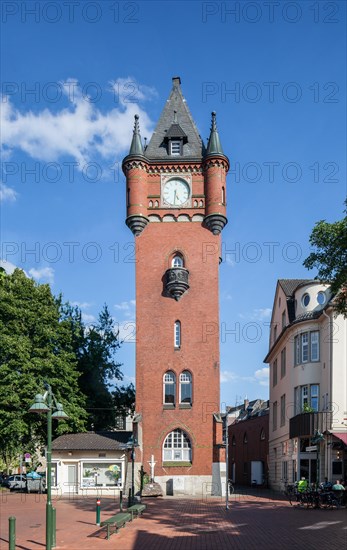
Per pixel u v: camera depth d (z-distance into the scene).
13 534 17.73
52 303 52.22
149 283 47.56
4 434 46.88
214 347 46.31
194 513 30.64
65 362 50.41
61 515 29.83
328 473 38.53
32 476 47.41
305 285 46.19
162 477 44.22
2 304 48.94
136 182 48.66
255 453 64.25
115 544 20.67
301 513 29.75
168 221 48.56
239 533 22.97
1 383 47.25
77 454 46.56
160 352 46.31
